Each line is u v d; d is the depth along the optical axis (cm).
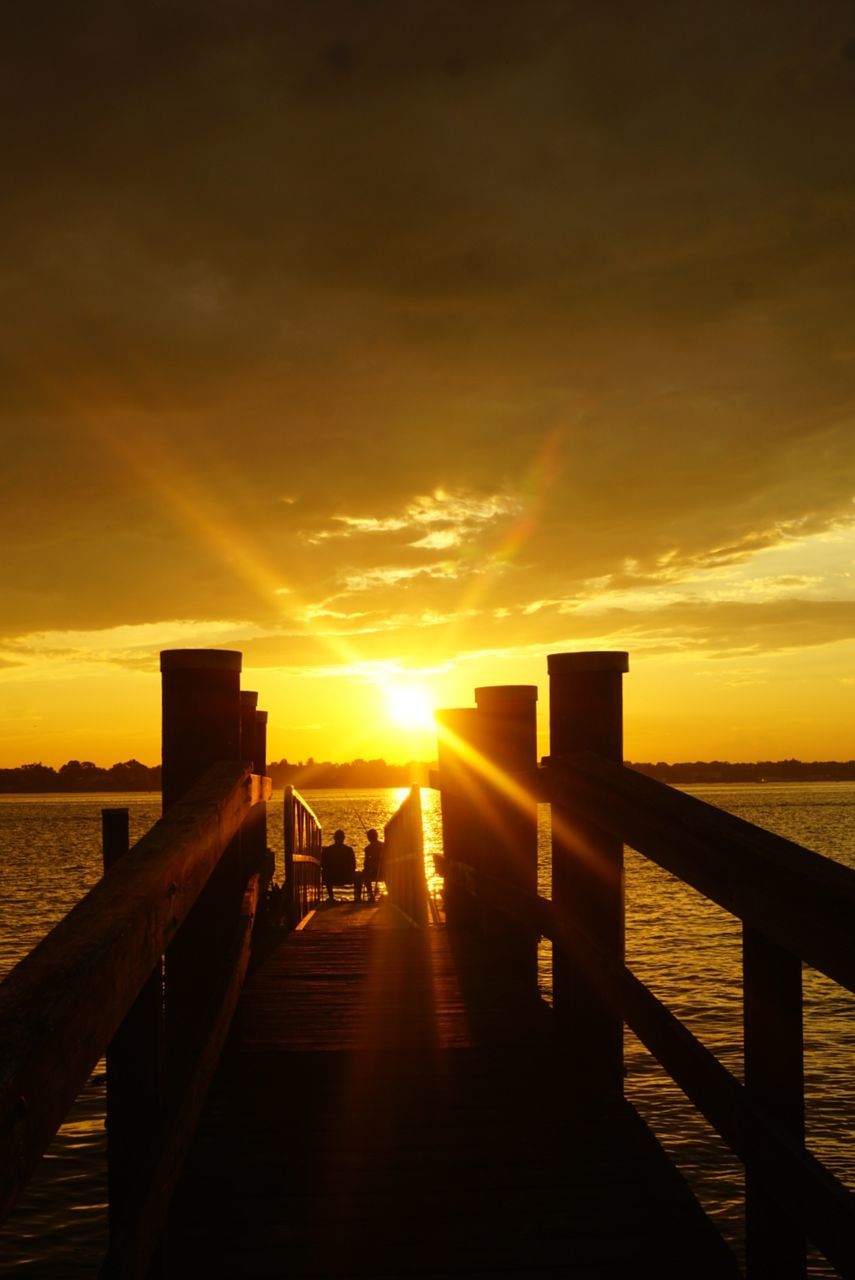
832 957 187
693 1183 905
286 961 754
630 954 2281
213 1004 329
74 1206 890
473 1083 449
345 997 625
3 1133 128
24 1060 136
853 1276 176
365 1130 398
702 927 2792
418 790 1054
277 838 7000
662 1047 288
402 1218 332
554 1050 484
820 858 218
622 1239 320
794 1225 219
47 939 186
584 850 443
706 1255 306
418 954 777
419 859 1028
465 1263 307
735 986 1853
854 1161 949
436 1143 386
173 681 417
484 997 619
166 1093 267
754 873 223
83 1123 1102
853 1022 1503
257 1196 346
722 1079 242
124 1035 243
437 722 887
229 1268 304
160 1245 256
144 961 215
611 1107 419
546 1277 301
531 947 681
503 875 669
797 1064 220
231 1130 398
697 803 288
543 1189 350
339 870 1545
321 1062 482
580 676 463
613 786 354
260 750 827
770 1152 212
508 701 670
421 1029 541
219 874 405
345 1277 300
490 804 668
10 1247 813
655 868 5091
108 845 372
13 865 5578
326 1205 340
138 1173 232
